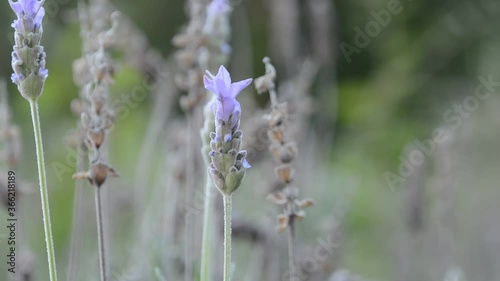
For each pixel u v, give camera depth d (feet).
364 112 5.73
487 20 6.10
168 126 3.82
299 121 2.71
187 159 2.30
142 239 2.42
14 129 2.06
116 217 2.90
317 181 3.39
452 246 2.83
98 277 2.26
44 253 3.16
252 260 2.66
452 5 6.12
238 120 1.61
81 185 2.13
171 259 2.30
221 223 2.31
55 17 4.24
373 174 5.01
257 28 6.14
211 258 2.04
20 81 1.66
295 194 1.86
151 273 2.23
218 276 2.34
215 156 1.61
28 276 2.09
